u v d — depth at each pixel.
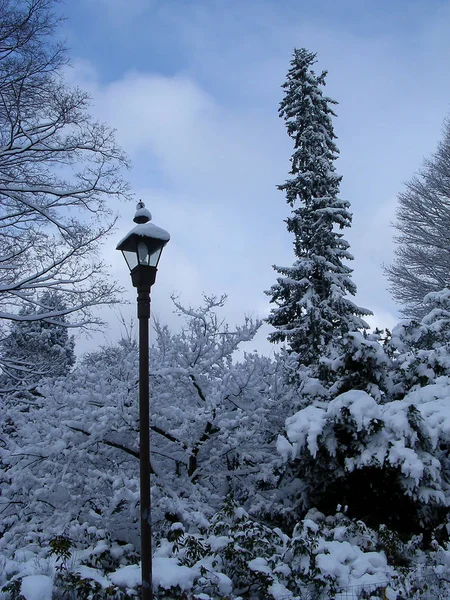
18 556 6.39
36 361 16.02
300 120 17.88
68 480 7.26
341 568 5.89
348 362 8.85
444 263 20.84
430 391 8.46
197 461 8.91
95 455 7.80
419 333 9.82
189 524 7.15
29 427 8.17
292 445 7.83
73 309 12.60
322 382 9.53
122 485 6.98
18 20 10.85
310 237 17.02
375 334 9.55
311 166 17.41
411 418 7.45
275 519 8.89
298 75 18.72
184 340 9.19
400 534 7.34
